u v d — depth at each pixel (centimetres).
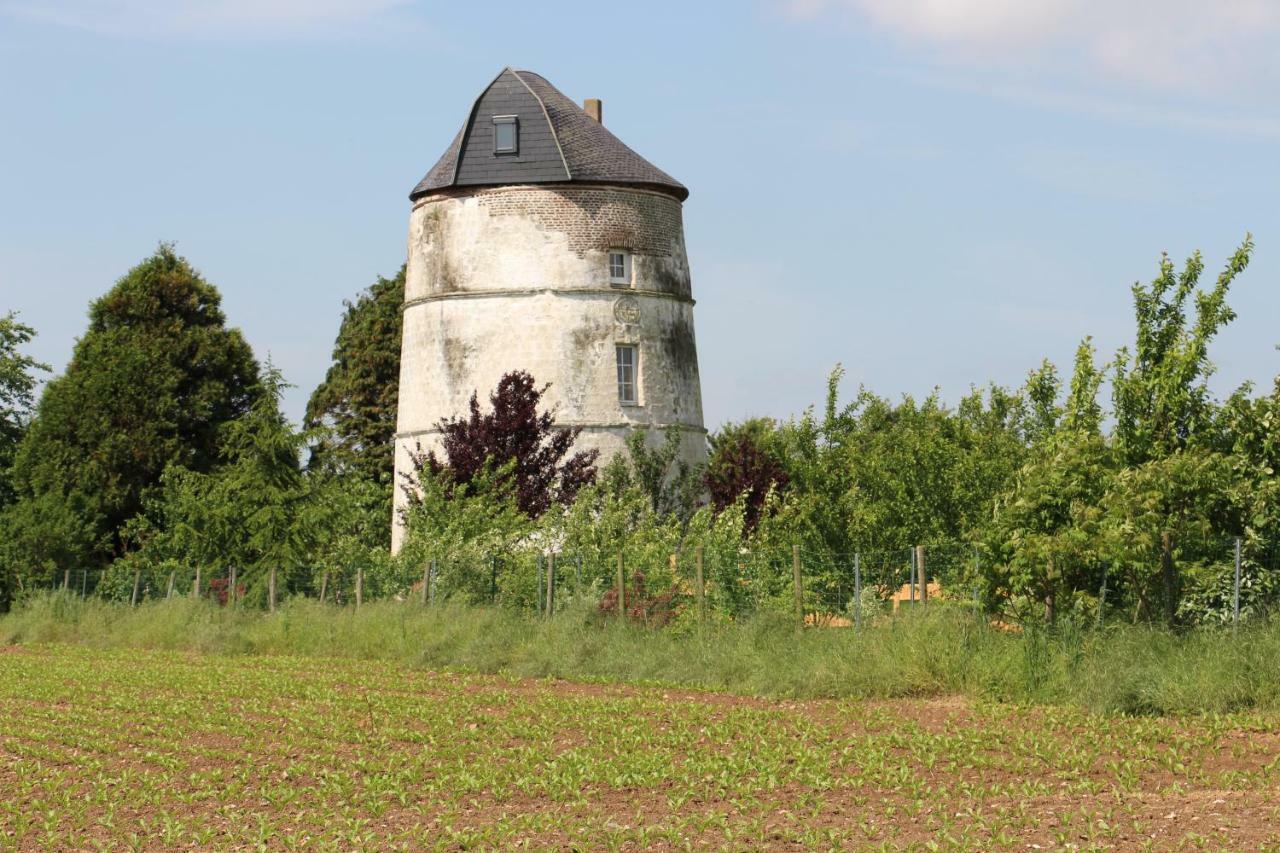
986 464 6175
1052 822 2800
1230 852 2548
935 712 4019
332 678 5447
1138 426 4931
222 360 11769
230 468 8988
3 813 3275
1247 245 4909
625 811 3070
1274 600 4231
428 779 3472
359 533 9456
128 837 2986
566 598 6075
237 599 7806
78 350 11838
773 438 8825
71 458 11200
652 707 4353
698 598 5531
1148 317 5000
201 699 4959
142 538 10469
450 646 5962
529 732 3991
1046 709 3931
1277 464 4625
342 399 13212
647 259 9200
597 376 8988
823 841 2734
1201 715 3716
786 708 4250
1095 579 4316
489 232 9094
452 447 8175
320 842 2905
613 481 8631
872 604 5178
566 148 9156
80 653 6944
